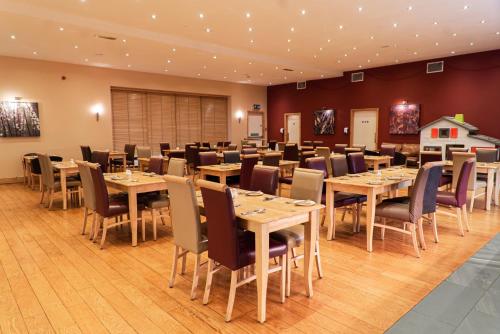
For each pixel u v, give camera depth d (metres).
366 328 2.39
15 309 2.68
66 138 10.05
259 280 2.44
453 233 4.48
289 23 6.76
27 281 3.17
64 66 9.89
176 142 12.83
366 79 11.91
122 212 4.10
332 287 3.01
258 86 14.81
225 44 8.45
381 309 2.64
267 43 8.34
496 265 3.45
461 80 9.85
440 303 2.72
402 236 4.39
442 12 6.21
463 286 3.01
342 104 12.64
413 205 3.63
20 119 9.25
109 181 4.38
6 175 9.20
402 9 6.05
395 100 11.25
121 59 9.41
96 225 4.27
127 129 11.62
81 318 2.55
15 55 8.94
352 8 5.97
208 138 13.72
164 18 6.47
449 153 7.76
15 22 6.20
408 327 2.40
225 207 2.39
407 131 11.02
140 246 4.10
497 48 9.05
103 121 10.72
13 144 9.25
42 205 6.33
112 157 9.55
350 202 4.43
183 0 5.55
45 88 9.61
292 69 10.99
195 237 2.73
